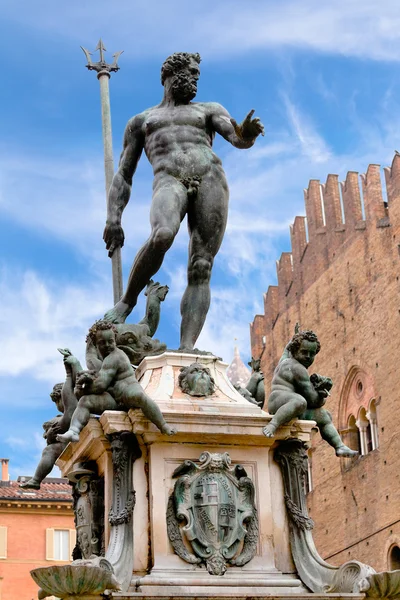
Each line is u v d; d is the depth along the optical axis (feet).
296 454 25.27
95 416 24.56
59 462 26.81
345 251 155.84
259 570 24.07
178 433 24.23
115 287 30.55
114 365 24.47
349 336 152.15
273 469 25.25
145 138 29.17
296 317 168.76
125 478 23.93
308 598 23.09
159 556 23.45
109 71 38.73
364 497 142.82
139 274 27.68
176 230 27.30
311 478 156.56
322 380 25.91
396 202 143.33
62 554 135.85
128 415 24.16
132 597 21.91
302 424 25.41
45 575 21.18
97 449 24.93
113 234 30.53
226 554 23.70
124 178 30.50
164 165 28.17
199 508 23.81
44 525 136.67
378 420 141.79
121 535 23.52
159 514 23.75
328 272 160.15
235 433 24.61
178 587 22.98
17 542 134.82
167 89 29.35
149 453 24.20
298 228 171.42
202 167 28.30
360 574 23.61
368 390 146.51
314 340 26.14
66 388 26.71
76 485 25.88
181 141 28.43
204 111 28.99
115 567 22.88
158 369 26.18
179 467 24.04
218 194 28.37
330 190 161.99
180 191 27.84
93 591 21.48
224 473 24.26
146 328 27.61
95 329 24.71
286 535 24.86
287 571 24.54
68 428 26.63
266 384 175.94
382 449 140.05
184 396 25.40
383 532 137.28
